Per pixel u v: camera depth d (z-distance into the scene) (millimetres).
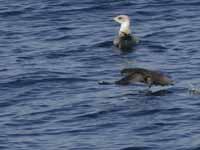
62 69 51594
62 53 55281
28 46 57344
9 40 58969
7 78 50000
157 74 41750
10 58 54688
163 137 40094
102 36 58812
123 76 45250
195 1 64625
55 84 48750
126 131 41125
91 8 65062
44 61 53656
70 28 61156
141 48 55719
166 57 53375
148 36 58188
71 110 44281
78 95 46625
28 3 66875
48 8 65438
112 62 53062
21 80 49531
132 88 46500
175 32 58688
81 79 49344
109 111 43688
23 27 61938
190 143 39219
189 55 53438
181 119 42094
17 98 46750
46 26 61875
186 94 45375
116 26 61000
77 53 55188
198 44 55719
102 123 42281
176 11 63281
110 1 65875
